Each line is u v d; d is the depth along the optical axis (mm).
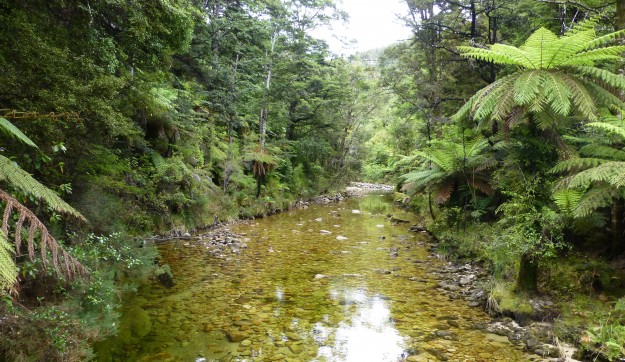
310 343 3922
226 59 12672
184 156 10484
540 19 7996
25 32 3412
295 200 17672
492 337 4043
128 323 4297
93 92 4098
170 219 9367
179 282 5949
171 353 3645
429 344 3893
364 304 5105
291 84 17391
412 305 5062
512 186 5891
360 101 25188
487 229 7414
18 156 3654
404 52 13859
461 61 11312
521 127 6090
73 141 4594
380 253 8164
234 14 12648
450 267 6969
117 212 6320
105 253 4703
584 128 5547
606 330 3416
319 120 20469
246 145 15398
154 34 5395
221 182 13273
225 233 10133
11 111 3027
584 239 5207
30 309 3287
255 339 4004
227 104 12594
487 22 11922
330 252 8242
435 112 13203
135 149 8734
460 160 8195
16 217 3117
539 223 4668
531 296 4559
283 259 7598
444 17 11891
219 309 4863
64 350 3031
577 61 3414
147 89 5840
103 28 4820
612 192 3676
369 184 32562
